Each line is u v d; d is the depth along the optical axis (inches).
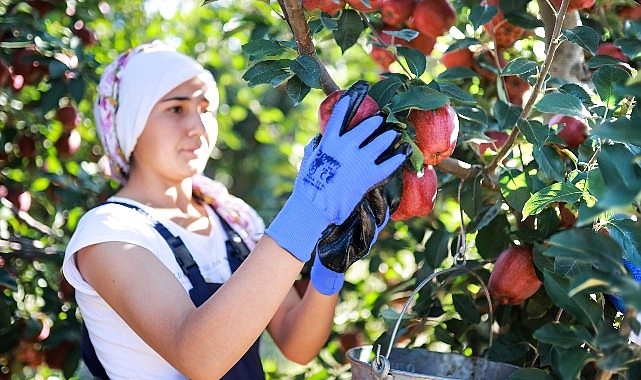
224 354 60.6
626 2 82.6
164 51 79.5
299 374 110.5
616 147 49.3
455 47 76.6
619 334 50.4
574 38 63.7
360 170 59.2
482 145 79.9
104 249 70.3
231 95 205.5
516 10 77.6
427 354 70.4
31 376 125.5
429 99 59.4
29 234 120.0
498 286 72.0
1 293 100.0
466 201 72.0
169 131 77.6
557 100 61.7
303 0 68.7
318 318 81.8
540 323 76.2
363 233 61.9
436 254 84.8
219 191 84.7
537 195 61.4
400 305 106.4
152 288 67.6
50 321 108.7
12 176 118.0
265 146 295.7
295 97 64.4
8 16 106.0
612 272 46.7
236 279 60.5
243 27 114.7
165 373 73.2
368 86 62.7
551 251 49.1
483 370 69.1
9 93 111.4
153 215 76.5
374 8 71.3
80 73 108.1
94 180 123.6
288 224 60.1
